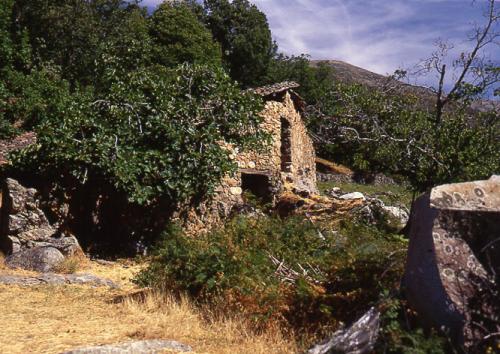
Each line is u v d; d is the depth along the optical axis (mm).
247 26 43719
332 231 11414
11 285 11398
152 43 35438
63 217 15023
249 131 17625
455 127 15211
